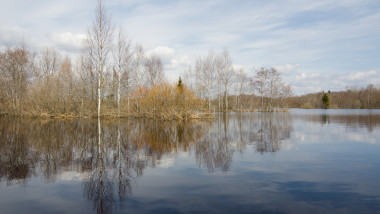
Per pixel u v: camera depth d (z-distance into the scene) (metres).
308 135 13.68
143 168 6.85
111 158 8.11
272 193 4.86
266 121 24.81
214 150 9.44
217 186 5.30
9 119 25.50
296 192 4.92
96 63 26.48
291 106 93.75
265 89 54.72
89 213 4.02
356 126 18.64
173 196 4.75
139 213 4.00
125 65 29.84
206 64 38.19
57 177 6.06
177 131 15.84
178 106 26.25
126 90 31.33
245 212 4.02
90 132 15.02
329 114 40.03
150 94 27.48
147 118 28.20
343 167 6.81
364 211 4.05
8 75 32.50
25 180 5.80
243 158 8.02
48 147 10.05
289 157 8.13
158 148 9.89
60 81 29.09
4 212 4.07
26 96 30.31
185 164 7.27
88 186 5.38
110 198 4.67
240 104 62.50
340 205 4.28
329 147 9.95
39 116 28.73
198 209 4.14
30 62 34.19
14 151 9.20
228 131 15.89
